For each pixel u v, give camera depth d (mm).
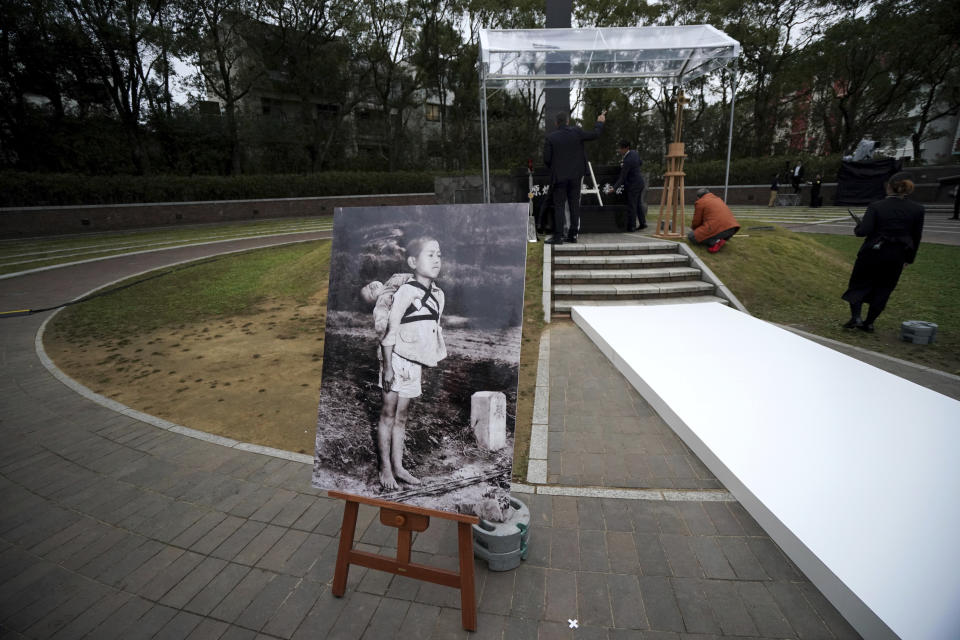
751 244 8711
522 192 10305
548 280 7004
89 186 20578
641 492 3057
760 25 25281
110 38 20094
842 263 9031
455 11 29406
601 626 2129
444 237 2094
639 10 28141
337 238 2289
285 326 7133
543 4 28359
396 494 2141
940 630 1856
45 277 10945
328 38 27203
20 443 3898
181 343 6449
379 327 2188
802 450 3152
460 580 2100
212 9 22781
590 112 32094
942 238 12141
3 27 18750
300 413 4383
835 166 23125
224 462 3584
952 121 30188
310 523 2922
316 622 2213
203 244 16172
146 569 2572
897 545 2297
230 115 25625
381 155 33125
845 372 4422
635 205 9781
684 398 3961
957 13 20219
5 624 2238
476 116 33000
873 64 23328
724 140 31344
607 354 5297
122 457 3670
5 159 20812
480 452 2025
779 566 2422
